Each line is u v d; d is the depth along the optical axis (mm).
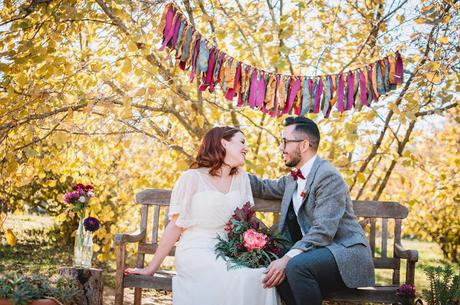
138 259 3592
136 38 3490
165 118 4730
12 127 3740
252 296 2766
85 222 3150
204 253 2949
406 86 4188
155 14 3658
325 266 2846
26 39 3797
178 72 4461
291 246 3146
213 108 4262
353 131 4102
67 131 3791
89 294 3002
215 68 3404
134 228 5301
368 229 5180
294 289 2777
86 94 3736
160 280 3156
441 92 3955
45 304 2645
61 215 4543
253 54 4406
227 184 3225
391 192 6219
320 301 2797
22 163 4059
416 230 8102
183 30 3338
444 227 8375
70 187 6691
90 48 4207
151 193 3693
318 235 2916
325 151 4566
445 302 3121
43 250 6988
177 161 4301
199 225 3082
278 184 3455
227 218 3105
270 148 4949
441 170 5195
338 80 3475
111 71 4086
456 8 3965
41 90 3641
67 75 3867
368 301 3047
